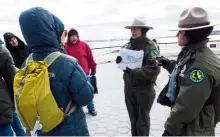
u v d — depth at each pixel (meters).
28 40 1.55
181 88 1.51
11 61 2.51
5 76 2.49
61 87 1.54
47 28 1.52
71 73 1.56
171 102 1.75
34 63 1.55
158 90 5.88
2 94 2.44
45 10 1.56
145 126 2.92
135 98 2.92
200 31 1.53
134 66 2.81
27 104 1.48
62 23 1.67
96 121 4.03
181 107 1.47
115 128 3.71
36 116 1.52
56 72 1.53
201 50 1.52
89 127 3.77
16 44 4.02
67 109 1.59
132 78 2.86
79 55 4.17
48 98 1.48
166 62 2.19
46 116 1.49
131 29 2.90
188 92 1.45
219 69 1.47
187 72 1.50
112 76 8.14
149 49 2.78
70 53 4.17
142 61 2.80
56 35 1.60
